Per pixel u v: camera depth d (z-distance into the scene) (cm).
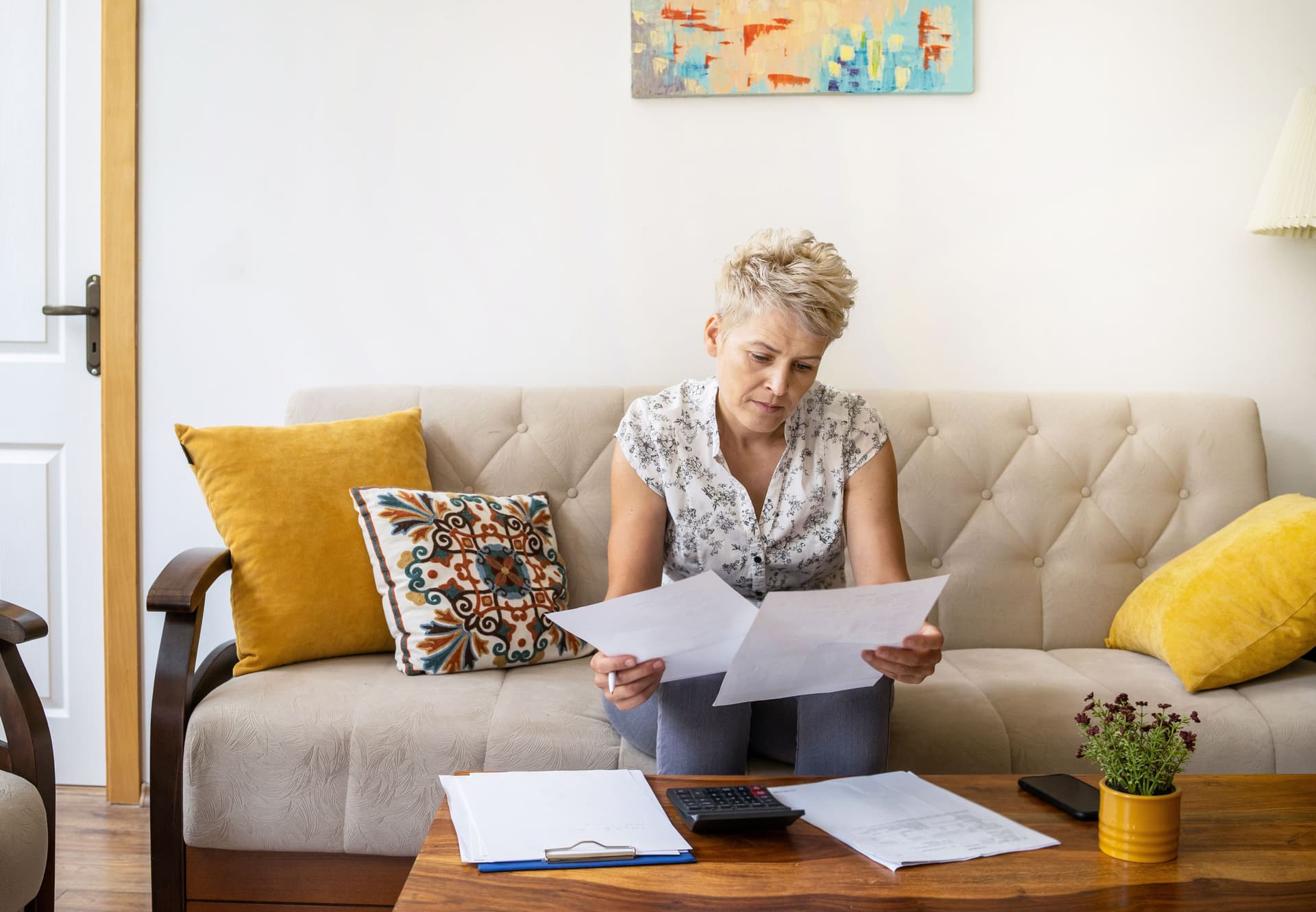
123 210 217
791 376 126
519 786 109
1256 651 158
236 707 146
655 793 110
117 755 219
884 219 220
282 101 219
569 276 221
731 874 92
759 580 142
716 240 221
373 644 175
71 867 184
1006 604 197
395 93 220
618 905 86
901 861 94
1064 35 218
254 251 220
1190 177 219
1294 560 162
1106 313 220
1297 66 218
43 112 219
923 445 202
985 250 220
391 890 146
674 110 220
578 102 220
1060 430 203
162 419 220
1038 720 151
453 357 222
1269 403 221
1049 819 105
